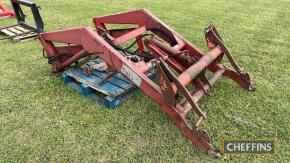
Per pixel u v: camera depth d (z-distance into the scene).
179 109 2.84
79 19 7.03
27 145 2.91
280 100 3.59
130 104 3.53
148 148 2.85
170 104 2.80
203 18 7.25
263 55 4.95
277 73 4.29
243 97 3.65
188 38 5.79
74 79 4.07
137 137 2.99
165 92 2.76
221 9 8.19
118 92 3.48
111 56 3.12
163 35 3.86
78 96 3.72
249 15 7.55
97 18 4.30
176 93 2.84
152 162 2.68
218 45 3.58
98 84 3.67
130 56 3.09
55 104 3.56
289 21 7.01
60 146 2.89
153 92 2.89
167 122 3.21
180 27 6.51
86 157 2.75
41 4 8.53
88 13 7.56
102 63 4.14
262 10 8.11
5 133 3.08
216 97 3.65
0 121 3.27
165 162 2.68
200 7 8.39
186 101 3.02
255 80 4.08
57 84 4.02
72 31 3.46
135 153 2.79
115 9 7.98
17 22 6.84
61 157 2.76
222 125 3.16
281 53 5.03
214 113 3.36
